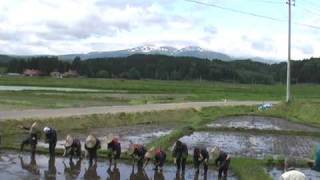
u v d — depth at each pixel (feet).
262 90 537.24
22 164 92.84
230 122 200.13
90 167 94.02
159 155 93.35
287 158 107.55
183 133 152.76
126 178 86.63
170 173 92.73
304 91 553.64
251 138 152.46
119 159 102.12
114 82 573.74
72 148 100.73
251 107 266.16
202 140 142.31
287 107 249.75
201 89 489.26
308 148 134.41
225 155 91.56
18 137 128.06
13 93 296.51
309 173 97.86
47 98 268.62
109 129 162.40
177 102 279.69
